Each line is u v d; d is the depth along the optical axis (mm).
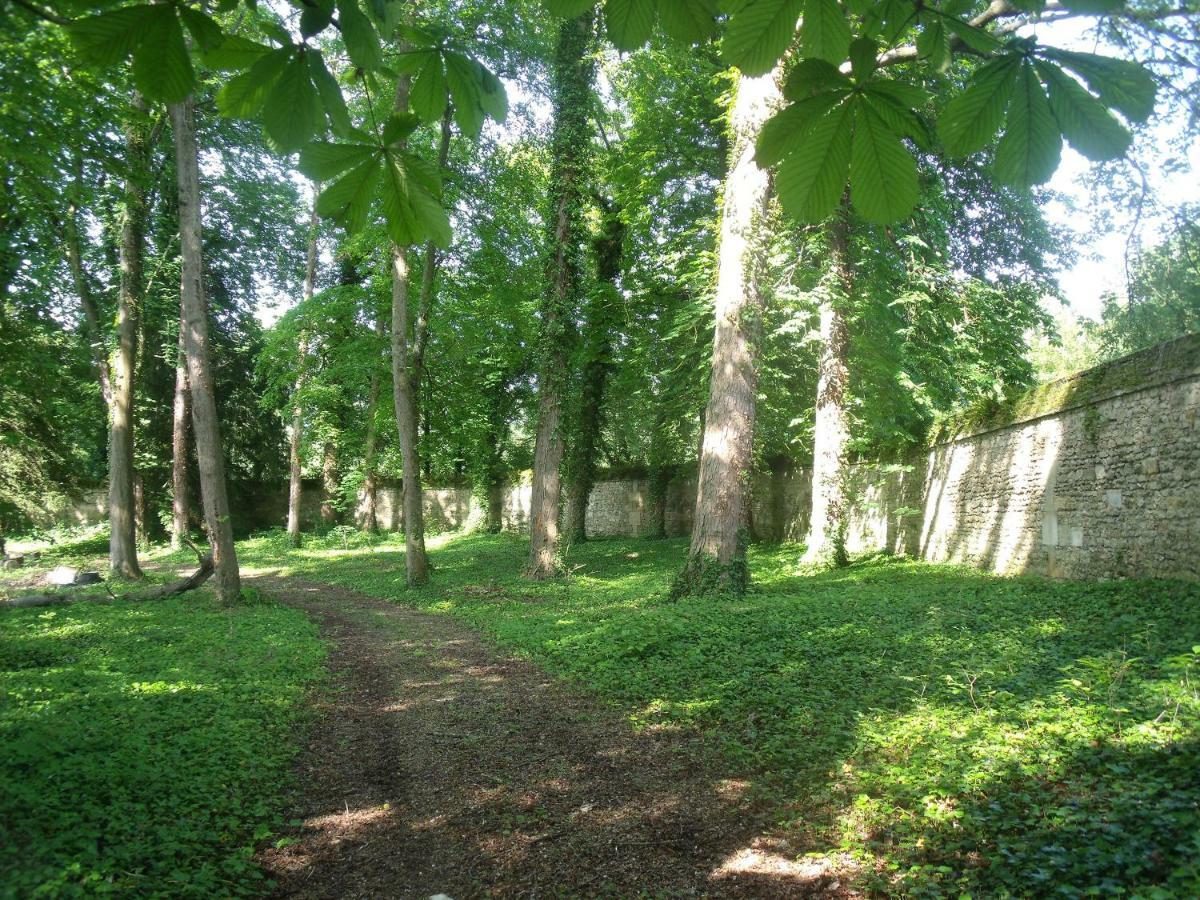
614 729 6609
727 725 6391
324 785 5551
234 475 34531
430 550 28031
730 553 12641
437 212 1754
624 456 35094
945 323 16281
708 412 12992
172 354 27891
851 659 7688
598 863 4367
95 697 6777
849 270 16484
